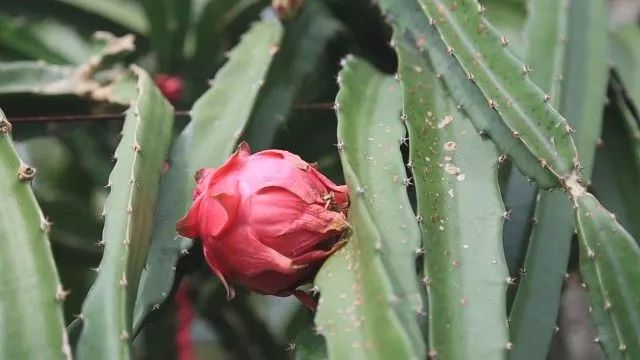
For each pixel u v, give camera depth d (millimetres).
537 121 722
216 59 977
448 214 719
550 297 750
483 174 738
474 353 660
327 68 958
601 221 685
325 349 698
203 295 968
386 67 946
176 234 751
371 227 644
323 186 700
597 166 871
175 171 787
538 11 861
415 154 743
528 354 733
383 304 615
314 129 937
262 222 673
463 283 686
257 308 1064
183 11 935
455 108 786
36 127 900
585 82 854
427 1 795
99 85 879
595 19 884
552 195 778
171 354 977
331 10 958
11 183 695
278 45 867
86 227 1000
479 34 767
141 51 981
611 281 684
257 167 688
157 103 797
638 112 866
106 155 1029
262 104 878
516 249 811
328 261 674
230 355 1060
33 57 967
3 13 966
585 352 1094
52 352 641
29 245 674
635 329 684
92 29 981
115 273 669
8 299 656
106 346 648
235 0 951
